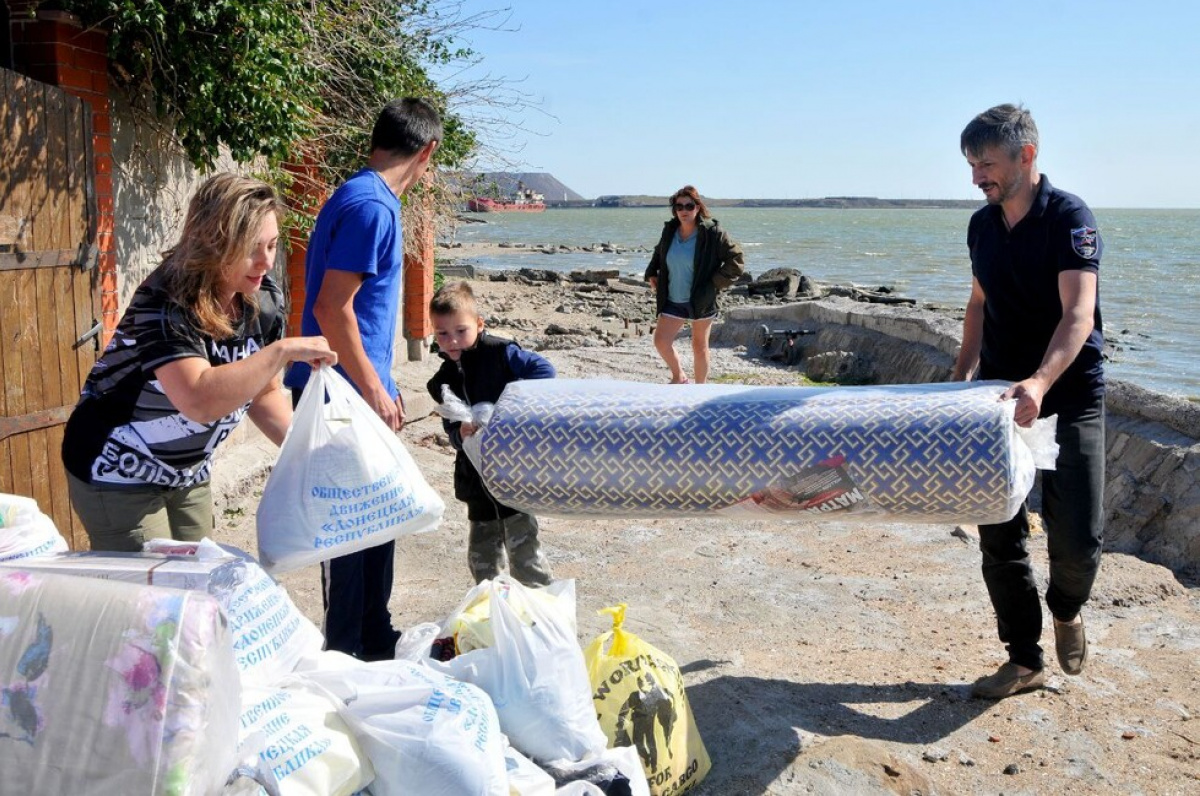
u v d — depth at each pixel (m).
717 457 3.20
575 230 124.88
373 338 3.68
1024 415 3.35
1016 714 4.00
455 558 5.85
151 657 1.96
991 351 4.08
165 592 2.05
